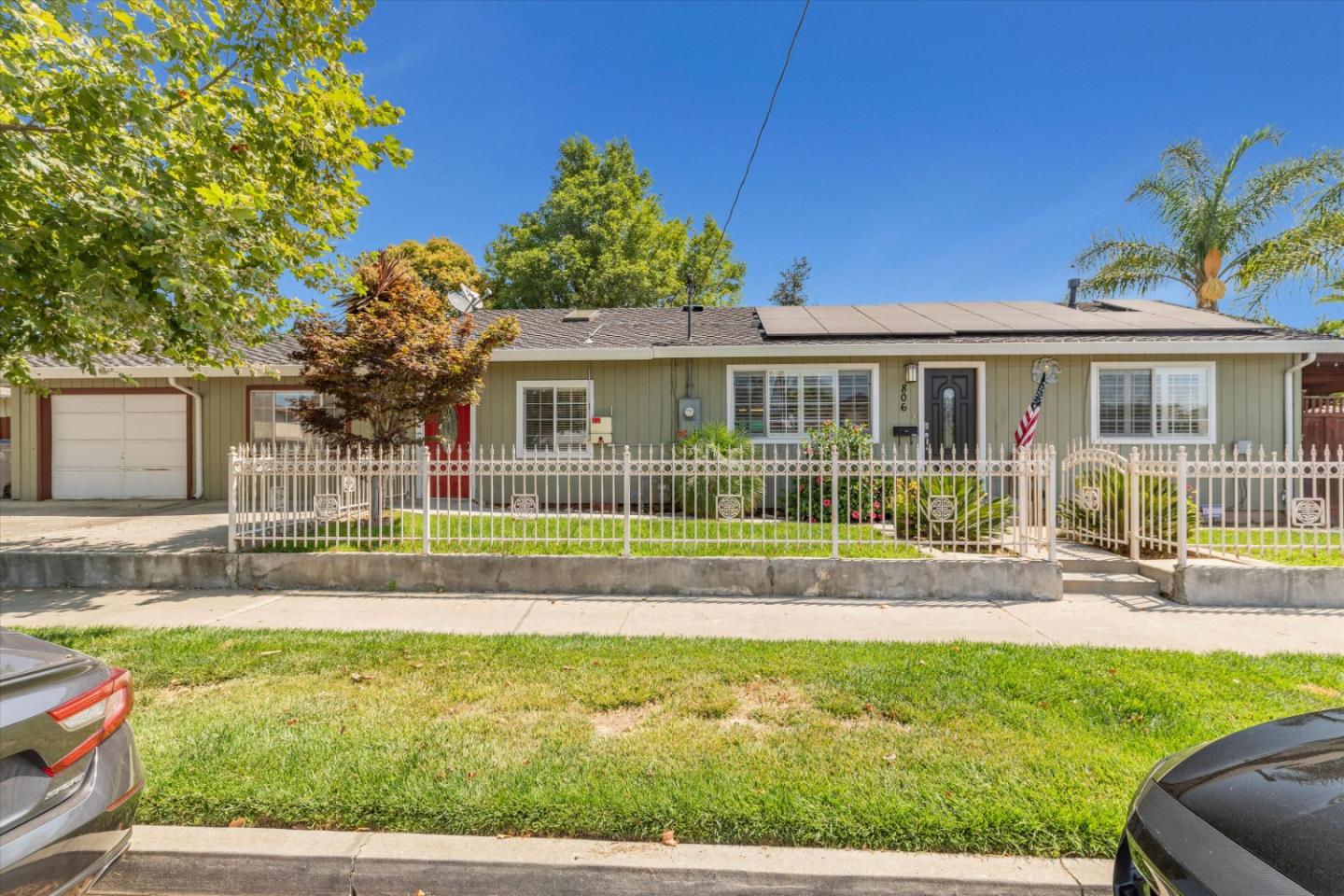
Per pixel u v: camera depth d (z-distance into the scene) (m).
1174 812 2.13
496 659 4.80
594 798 2.90
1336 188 13.88
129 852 2.67
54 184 5.27
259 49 6.00
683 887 2.55
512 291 27.70
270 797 2.91
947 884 2.51
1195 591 6.63
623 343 12.48
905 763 3.23
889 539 8.09
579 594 7.11
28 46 4.74
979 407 11.80
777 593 7.01
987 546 7.75
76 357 7.59
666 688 4.22
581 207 27.09
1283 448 11.31
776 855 2.63
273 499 7.60
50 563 7.48
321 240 7.09
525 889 2.58
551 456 12.36
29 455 13.12
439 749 3.38
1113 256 17.97
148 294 5.63
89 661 2.56
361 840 2.72
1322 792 2.00
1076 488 9.35
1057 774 3.11
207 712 3.84
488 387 12.46
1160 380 11.53
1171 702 3.93
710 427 11.40
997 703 3.94
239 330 7.12
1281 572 6.56
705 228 31.80
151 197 5.53
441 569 7.23
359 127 6.77
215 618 6.13
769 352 11.48
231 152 5.97
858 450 10.95
